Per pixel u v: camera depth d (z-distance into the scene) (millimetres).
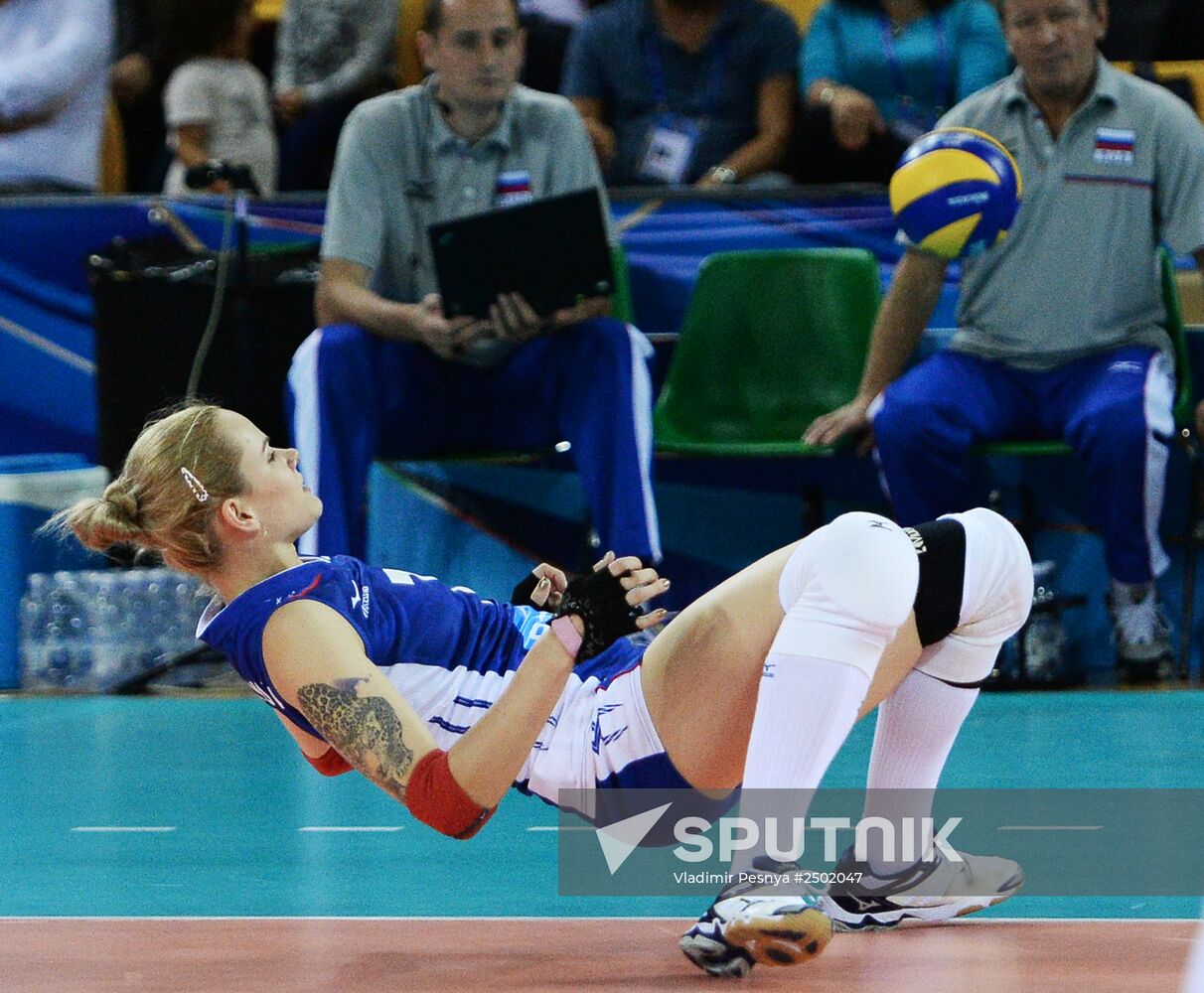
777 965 7891
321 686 7934
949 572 8461
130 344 21078
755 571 8586
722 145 22953
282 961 8594
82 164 23938
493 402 19703
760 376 21344
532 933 9258
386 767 7828
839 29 22891
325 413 18844
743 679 8406
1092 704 18078
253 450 8422
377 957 8656
